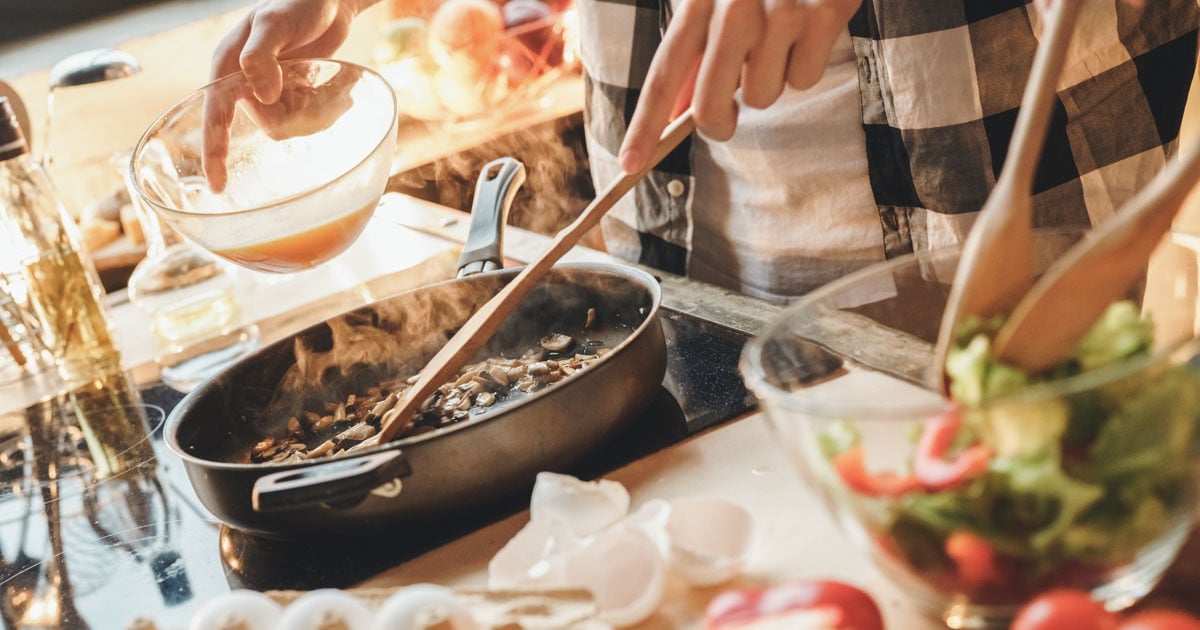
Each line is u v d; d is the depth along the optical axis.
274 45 0.98
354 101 0.99
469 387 0.92
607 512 0.67
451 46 1.97
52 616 0.76
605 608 0.61
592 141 1.42
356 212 0.92
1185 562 0.55
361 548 0.75
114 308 1.47
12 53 2.17
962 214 1.13
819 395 0.66
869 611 0.51
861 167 1.18
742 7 0.77
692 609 0.61
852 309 0.67
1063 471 0.46
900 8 1.08
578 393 0.74
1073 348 0.50
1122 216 0.46
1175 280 0.59
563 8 2.02
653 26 1.26
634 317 0.97
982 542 0.48
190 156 0.97
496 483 0.73
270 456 0.88
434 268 1.28
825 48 0.81
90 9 2.27
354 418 0.92
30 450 1.07
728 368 0.89
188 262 1.26
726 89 0.79
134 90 2.12
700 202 1.33
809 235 1.24
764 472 0.73
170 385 1.15
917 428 0.47
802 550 0.64
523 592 0.61
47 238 1.20
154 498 0.91
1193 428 0.46
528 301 1.00
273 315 1.27
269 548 0.78
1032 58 1.07
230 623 0.58
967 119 1.09
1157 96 1.13
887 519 0.50
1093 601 0.46
